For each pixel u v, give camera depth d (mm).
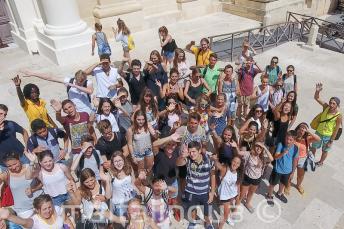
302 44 12172
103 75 6453
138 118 4973
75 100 5984
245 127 5508
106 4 11664
